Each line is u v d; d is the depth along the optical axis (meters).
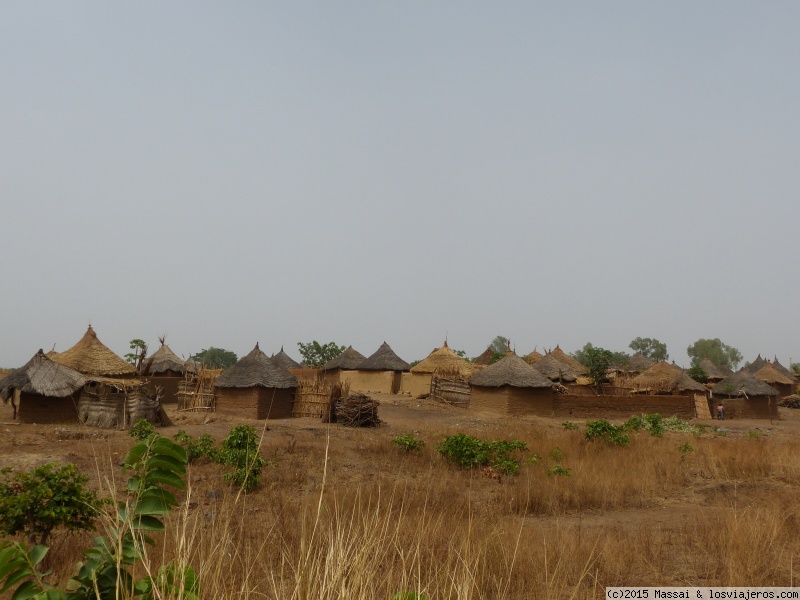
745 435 33.56
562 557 8.39
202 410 31.98
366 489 12.72
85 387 24.95
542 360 51.06
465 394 41.38
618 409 40.06
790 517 11.45
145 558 3.35
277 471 16.23
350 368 50.31
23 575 3.23
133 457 3.56
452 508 11.73
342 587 3.63
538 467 18.09
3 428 21.91
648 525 11.77
